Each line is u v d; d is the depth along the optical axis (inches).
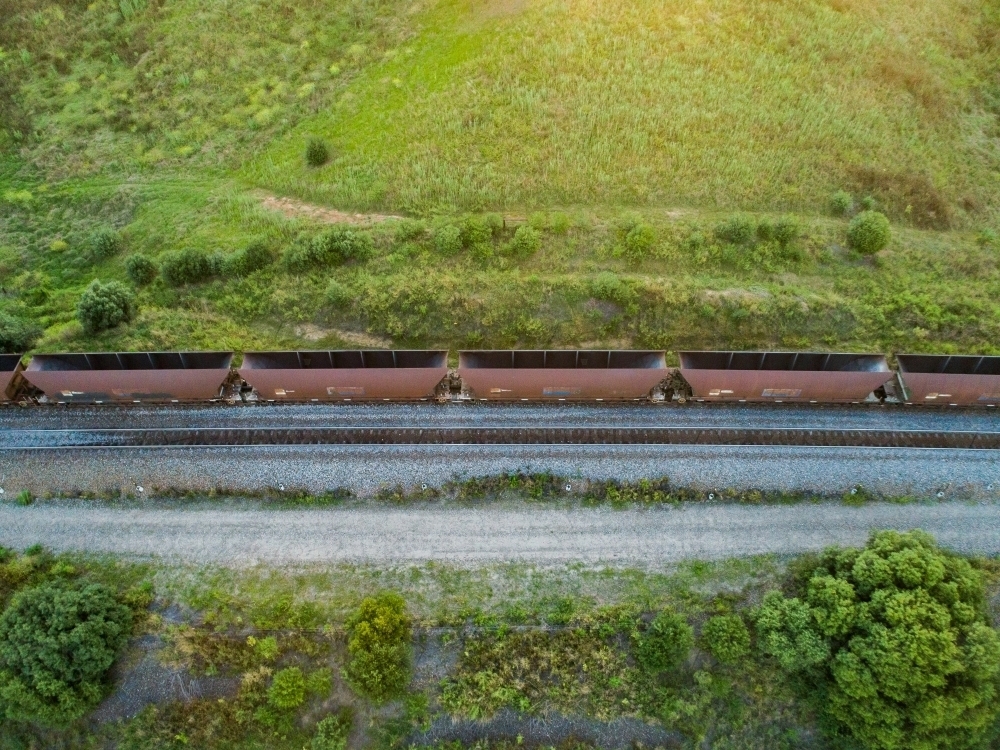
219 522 1186.0
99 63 2161.7
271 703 996.6
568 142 1763.0
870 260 1588.3
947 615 931.3
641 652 1017.5
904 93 1953.7
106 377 1270.9
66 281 1649.9
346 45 2105.1
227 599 1080.2
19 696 946.1
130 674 1029.8
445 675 1035.3
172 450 1262.3
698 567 1122.7
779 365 1328.7
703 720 1026.1
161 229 1711.4
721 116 1834.4
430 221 1625.2
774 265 1553.9
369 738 1014.4
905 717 924.6
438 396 1330.0
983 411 1315.2
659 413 1310.3
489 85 1904.5
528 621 1068.5
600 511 1193.4
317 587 1100.5
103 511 1203.2
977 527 1163.9
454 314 1455.5
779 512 1189.1
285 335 1466.5
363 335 1467.8
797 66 1961.1
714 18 2055.9
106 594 1048.2
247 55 2112.5
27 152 1952.5
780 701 1034.7
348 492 1213.7
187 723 1009.5
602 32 2005.4
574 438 1270.9
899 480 1215.6
